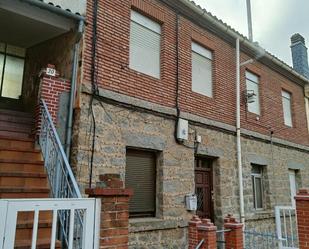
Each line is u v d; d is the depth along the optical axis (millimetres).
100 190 3826
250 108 10938
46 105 5914
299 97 13844
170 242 7219
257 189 10734
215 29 9789
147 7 7957
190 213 7801
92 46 6582
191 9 8930
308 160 13516
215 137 9055
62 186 4668
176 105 8070
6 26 6664
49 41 7344
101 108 6465
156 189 7461
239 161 9492
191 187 7992
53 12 6137
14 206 2975
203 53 9500
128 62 7215
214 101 9297
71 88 6227
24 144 5980
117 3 7266
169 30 8430
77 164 5891
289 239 9219
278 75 12703
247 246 9078
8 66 7809
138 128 7082
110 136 6500
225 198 8891
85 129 6129
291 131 12727
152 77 7691
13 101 7699
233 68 10344
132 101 7008
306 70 15438
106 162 6324
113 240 3818
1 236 2857
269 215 10266
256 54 11383
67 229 4234
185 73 8586
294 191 12484
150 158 7559
